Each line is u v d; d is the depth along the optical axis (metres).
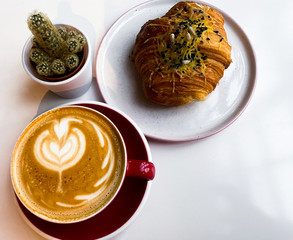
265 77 0.38
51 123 0.27
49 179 0.26
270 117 0.36
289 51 0.39
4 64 0.35
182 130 0.35
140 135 0.30
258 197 0.34
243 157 0.35
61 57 0.29
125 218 0.28
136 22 0.38
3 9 0.37
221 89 0.37
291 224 0.33
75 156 0.26
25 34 0.36
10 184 0.32
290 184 0.34
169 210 0.33
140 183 0.29
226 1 0.40
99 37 0.38
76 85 0.32
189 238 0.32
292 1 0.40
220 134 0.36
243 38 0.38
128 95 0.36
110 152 0.27
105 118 0.28
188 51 0.33
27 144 0.26
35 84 0.35
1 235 0.31
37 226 0.27
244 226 0.33
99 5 0.39
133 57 0.36
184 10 0.35
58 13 0.38
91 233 0.28
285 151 0.35
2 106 0.34
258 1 0.40
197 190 0.34
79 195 0.26
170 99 0.34
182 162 0.34
